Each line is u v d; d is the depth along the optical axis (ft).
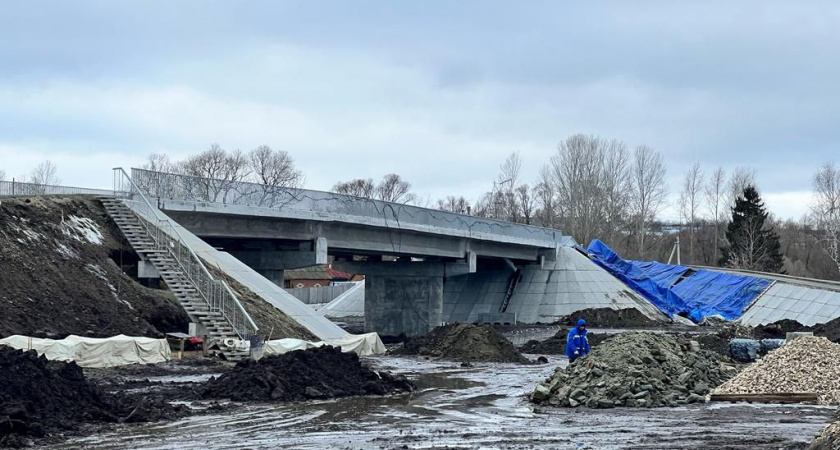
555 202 430.61
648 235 426.92
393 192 565.53
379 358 150.20
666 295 275.39
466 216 233.14
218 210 164.25
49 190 167.22
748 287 261.24
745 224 364.38
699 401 93.35
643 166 421.59
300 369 99.25
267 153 433.48
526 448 64.28
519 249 269.03
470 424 77.71
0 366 74.08
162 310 138.31
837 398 91.61
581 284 275.18
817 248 419.54
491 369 135.03
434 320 242.58
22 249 129.70
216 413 82.74
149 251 144.25
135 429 72.54
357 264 247.29
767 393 93.56
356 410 86.84
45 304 121.39
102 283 135.33
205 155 411.75
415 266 244.22
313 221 186.09
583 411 87.40
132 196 160.66
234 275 149.07
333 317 300.61
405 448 64.23
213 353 124.77
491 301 283.59
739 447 63.62
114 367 112.37
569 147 406.82
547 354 174.19
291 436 70.13
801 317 225.15
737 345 140.97
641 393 90.84
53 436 67.92
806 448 58.80
